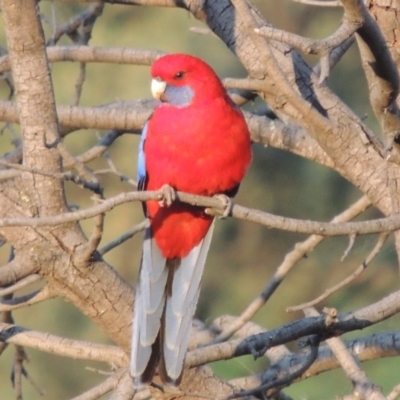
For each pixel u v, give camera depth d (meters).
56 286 9.10
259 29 7.74
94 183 7.84
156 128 9.00
